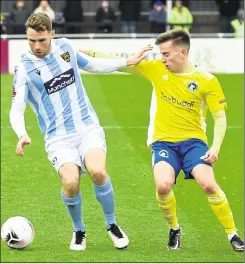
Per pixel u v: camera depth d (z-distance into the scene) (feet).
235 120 122.31
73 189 54.39
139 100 143.54
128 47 183.21
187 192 77.30
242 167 89.97
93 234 62.59
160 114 56.08
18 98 54.65
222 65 182.09
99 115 127.13
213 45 181.78
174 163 55.57
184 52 54.60
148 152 97.55
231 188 80.18
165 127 56.03
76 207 55.77
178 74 55.11
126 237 57.41
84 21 220.23
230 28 197.57
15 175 85.05
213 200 55.26
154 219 67.41
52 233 62.95
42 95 55.01
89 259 54.75
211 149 54.75
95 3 224.33
